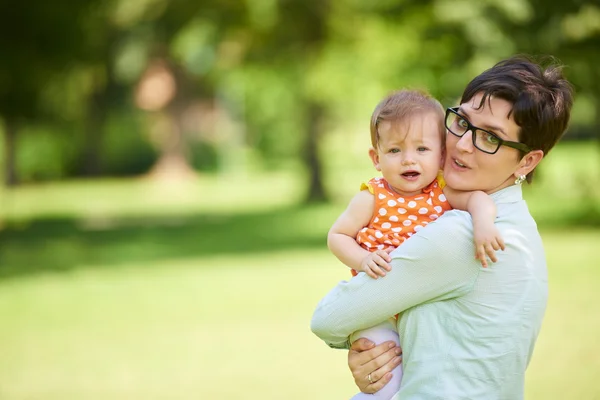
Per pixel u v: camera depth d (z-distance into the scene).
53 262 17.77
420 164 3.08
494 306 2.87
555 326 9.60
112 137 48.25
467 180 2.98
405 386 2.94
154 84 44.19
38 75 22.72
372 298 2.96
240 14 28.59
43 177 47.38
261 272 15.35
